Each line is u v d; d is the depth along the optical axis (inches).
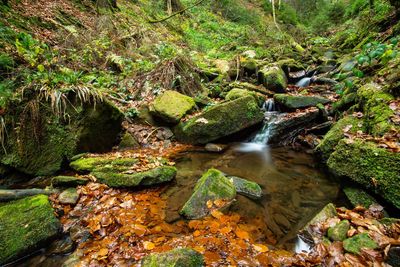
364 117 154.9
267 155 188.1
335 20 732.0
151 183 136.4
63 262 92.7
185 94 263.0
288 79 343.9
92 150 172.1
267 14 869.8
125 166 150.3
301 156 181.6
